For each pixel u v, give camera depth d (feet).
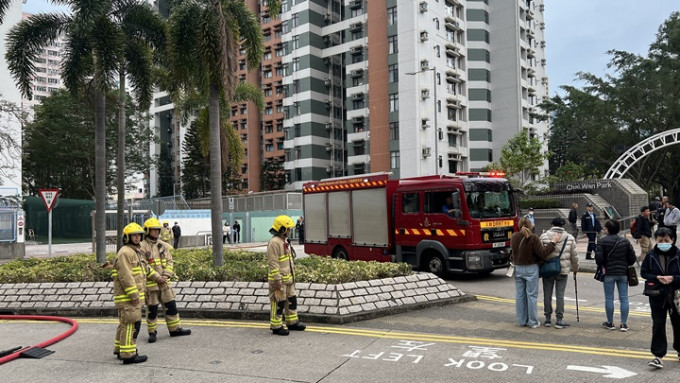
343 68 215.51
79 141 148.25
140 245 23.08
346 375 18.54
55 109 143.54
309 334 24.82
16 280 35.12
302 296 28.43
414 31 164.86
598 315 28.45
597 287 38.50
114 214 113.50
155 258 24.64
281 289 24.76
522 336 23.84
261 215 124.88
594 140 156.66
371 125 174.91
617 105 149.59
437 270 44.73
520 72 190.19
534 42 211.61
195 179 204.85
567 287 38.58
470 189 43.01
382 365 19.66
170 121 295.69
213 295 30.37
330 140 209.26
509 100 189.06
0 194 101.14
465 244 42.27
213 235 40.29
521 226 25.95
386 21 172.45
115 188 170.60
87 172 165.48
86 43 47.78
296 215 121.90
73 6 43.62
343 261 37.47
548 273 25.34
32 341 25.12
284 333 24.68
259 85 232.12
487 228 43.06
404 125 165.99
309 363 20.08
